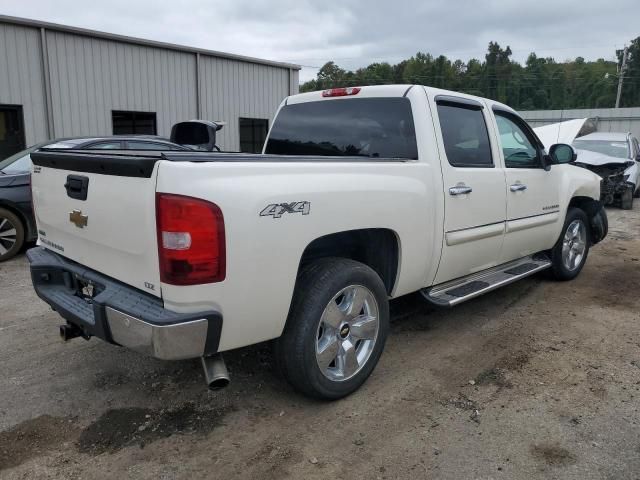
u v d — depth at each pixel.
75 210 3.18
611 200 12.36
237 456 2.86
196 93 16.34
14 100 12.65
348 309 3.35
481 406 3.36
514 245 4.93
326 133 4.50
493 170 4.46
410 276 3.80
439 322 4.83
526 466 2.78
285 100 4.88
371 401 3.42
